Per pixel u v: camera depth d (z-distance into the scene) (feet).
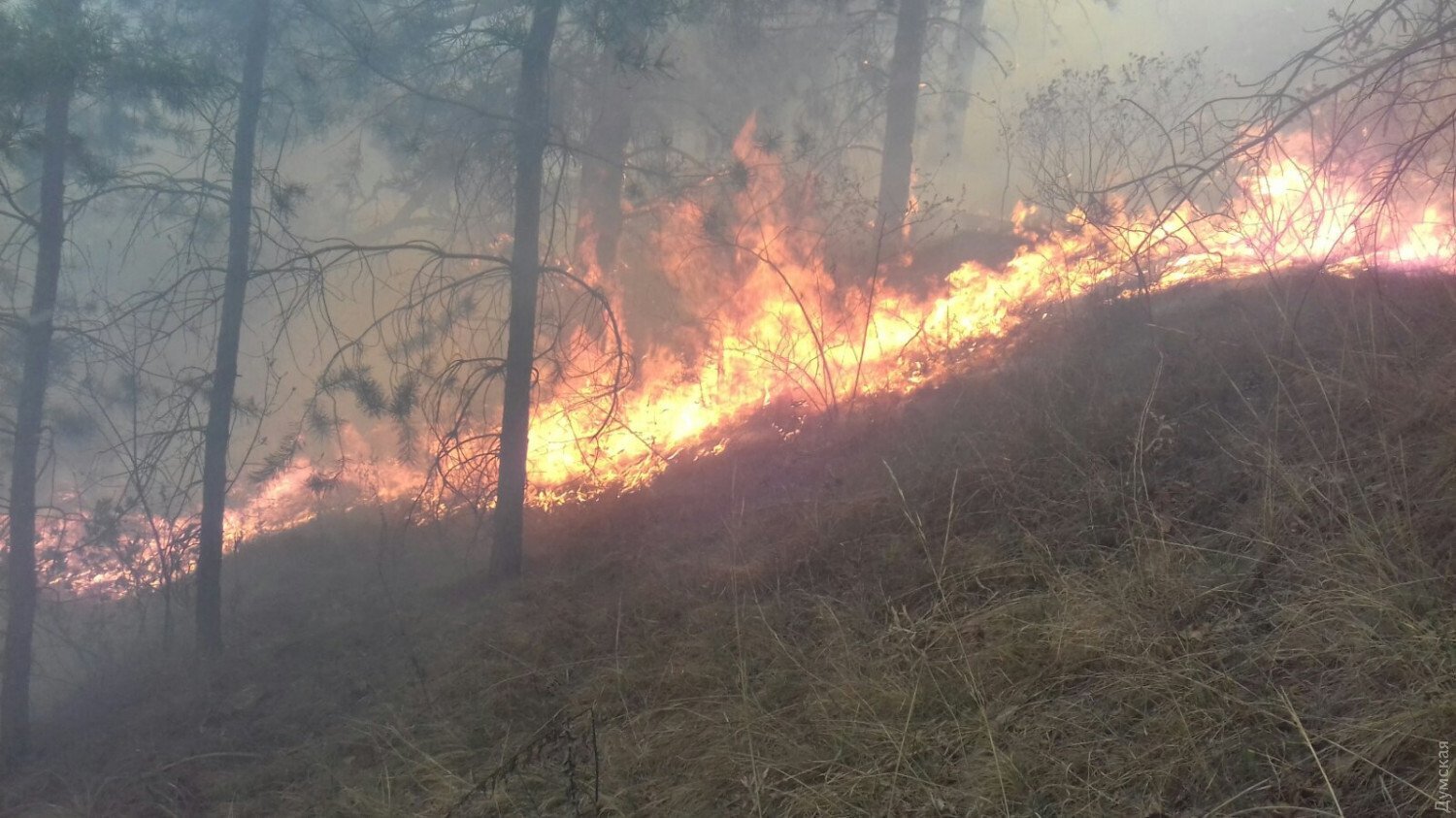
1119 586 14.37
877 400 28.32
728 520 24.45
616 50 28.43
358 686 24.39
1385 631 11.68
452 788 17.12
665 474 31.32
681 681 17.58
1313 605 12.52
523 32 28.02
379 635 27.76
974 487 19.17
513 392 28.60
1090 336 24.44
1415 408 15.03
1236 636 12.89
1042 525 17.17
